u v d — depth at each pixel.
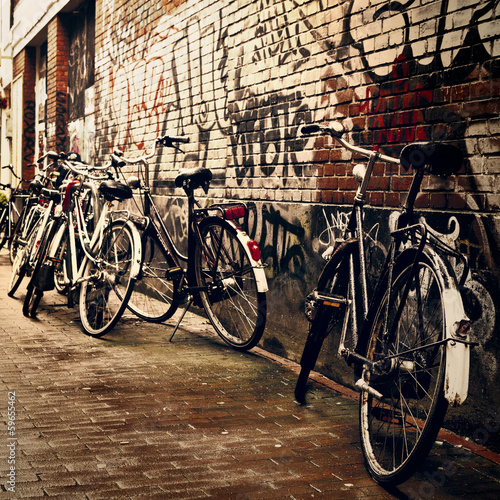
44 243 6.14
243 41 5.67
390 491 2.66
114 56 9.28
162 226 5.64
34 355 4.73
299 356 4.71
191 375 4.32
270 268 5.09
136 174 8.39
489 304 3.06
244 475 2.77
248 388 4.07
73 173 6.76
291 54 4.98
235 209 4.88
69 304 6.07
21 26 16.42
